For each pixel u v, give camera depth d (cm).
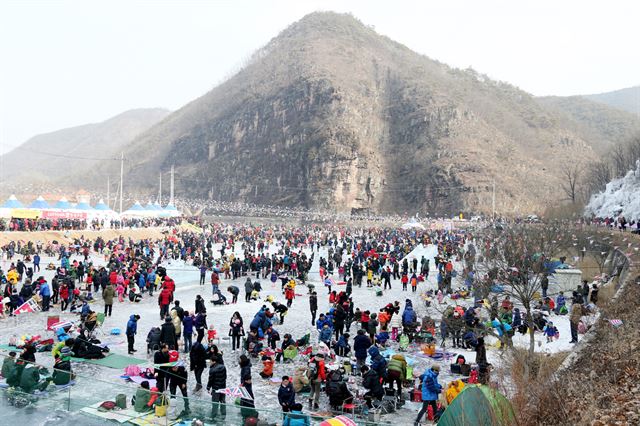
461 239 6756
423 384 1466
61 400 1351
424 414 1480
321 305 3269
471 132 18075
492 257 2656
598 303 2903
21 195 18962
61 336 1966
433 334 2447
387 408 1534
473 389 1142
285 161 17962
